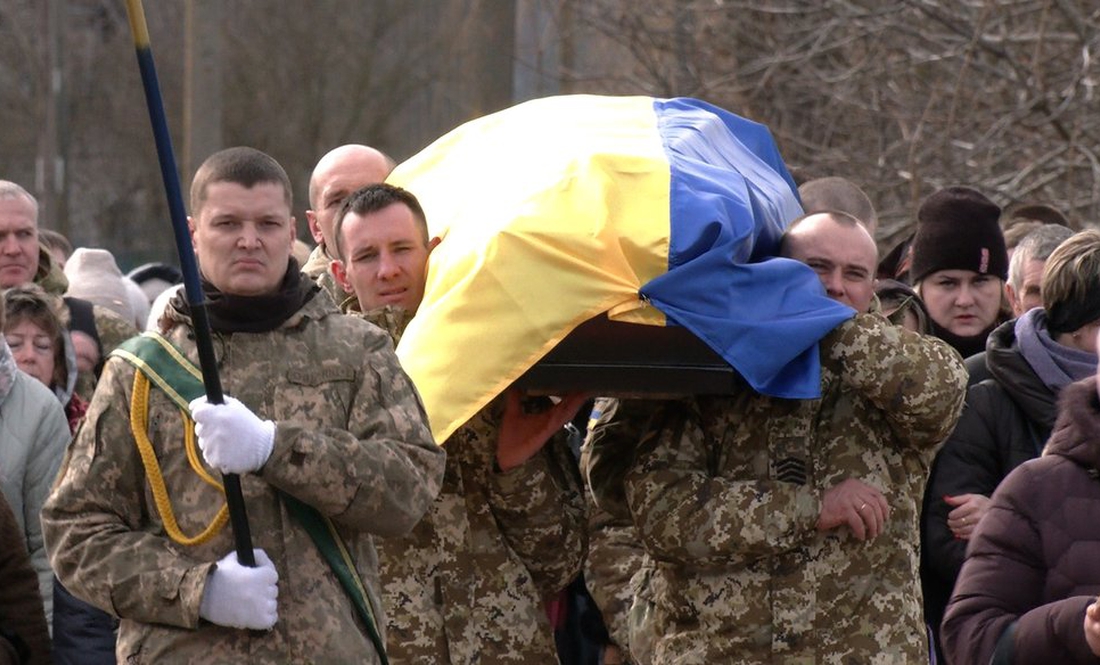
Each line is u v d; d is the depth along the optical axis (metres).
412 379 13.37
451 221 14.79
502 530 15.08
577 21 39.41
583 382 13.72
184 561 11.66
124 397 11.99
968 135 33.31
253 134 76.94
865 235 14.32
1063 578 11.66
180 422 11.83
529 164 14.70
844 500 13.59
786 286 13.73
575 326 13.56
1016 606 11.81
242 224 11.99
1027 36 32.16
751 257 14.50
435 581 14.80
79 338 20.91
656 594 14.53
